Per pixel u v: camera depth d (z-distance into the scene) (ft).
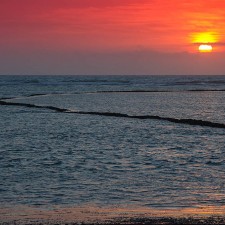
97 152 174.19
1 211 92.63
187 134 226.17
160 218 83.35
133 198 105.09
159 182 122.83
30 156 163.84
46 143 196.34
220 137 216.54
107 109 387.14
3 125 261.03
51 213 90.68
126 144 194.90
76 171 137.69
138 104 446.60
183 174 134.41
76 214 89.61
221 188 115.85
